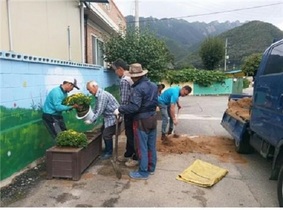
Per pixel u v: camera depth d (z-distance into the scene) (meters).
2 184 3.74
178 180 4.20
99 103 4.85
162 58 10.36
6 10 5.24
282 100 3.63
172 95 5.96
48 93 5.03
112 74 9.85
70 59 8.20
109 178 4.23
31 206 3.33
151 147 4.39
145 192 3.77
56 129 4.73
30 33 6.07
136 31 10.27
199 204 3.45
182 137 6.97
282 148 3.47
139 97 4.06
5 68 3.79
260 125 4.45
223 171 4.53
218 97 21.03
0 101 3.69
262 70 4.64
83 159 4.31
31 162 4.52
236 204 3.47
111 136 5.07
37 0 6.31
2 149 3.74
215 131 7.90
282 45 4.08
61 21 7.61
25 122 4.30
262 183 4.16
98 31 12.11
